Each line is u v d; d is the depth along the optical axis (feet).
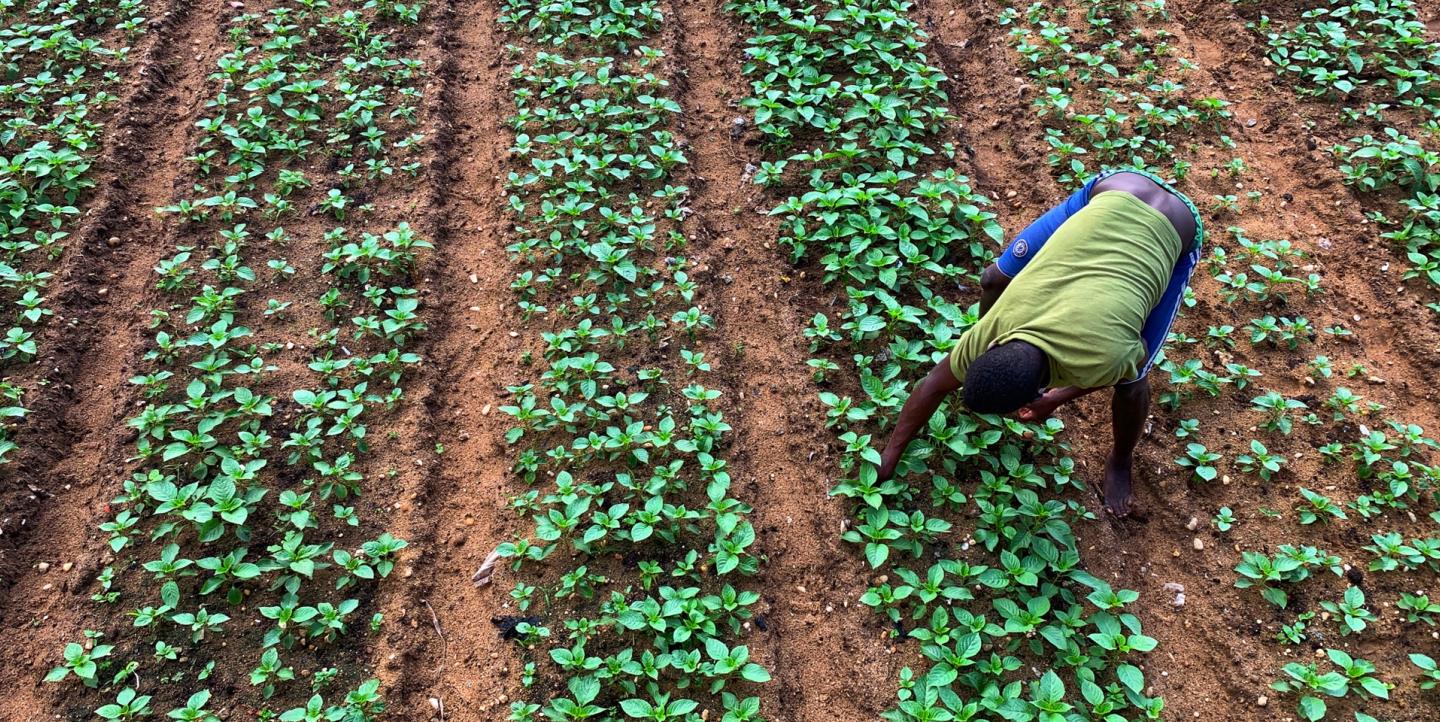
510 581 13.05
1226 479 14.29
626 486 13.62
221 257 17.35
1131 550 13.66
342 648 12.19
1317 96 20.76
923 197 18.03
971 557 13.20
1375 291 17.24
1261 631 12.62
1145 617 12.85
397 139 19.89
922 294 16.24
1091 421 15.08
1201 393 15.47
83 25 22.33
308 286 16.97
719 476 13.60
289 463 14.02
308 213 18.29
